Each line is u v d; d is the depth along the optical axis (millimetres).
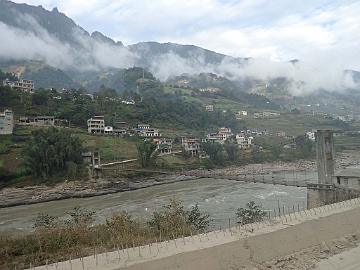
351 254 12930
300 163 136500
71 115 131625
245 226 13266
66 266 10172
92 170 97750
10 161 93438
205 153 128000
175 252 10602
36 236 16422
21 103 132875
